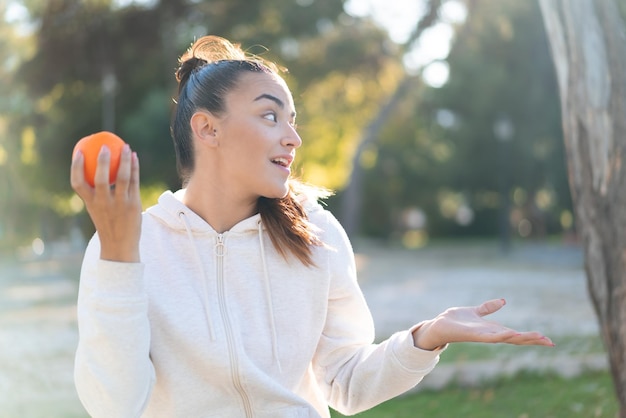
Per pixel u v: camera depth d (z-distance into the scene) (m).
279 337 2.48
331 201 44.84
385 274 23.33
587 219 4.62
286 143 2.47
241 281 2.47
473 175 42.72
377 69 28.62
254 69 2.48
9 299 18.61
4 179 37.09
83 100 25.80
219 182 2.50
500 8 29.48
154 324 2.40
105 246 2.16
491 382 7.46
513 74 33.69
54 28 22.06
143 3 22.14
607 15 4.59
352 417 6.61
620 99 4.52
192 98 2.51
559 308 13.55
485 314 2.40
